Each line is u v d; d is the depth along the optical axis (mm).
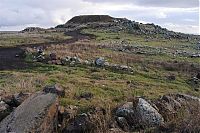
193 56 57438
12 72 31844
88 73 33594
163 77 36281
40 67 36438
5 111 16266
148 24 152625
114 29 126375
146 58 48156
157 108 16891
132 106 16766
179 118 14867
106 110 16281
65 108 16688
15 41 72062
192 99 18969
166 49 68250
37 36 91938
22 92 18391
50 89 18688
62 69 34969
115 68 38156
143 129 15164
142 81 31500
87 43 64562
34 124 13672
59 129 15297
